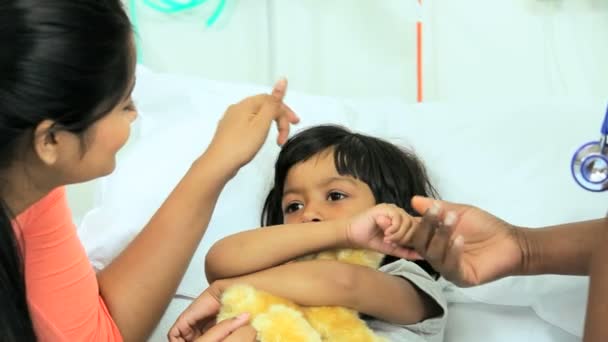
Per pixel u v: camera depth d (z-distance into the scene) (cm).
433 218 74
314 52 161
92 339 84
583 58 146
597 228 86
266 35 163
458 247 75
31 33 59
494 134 125
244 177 127
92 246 120
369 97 161
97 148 69
